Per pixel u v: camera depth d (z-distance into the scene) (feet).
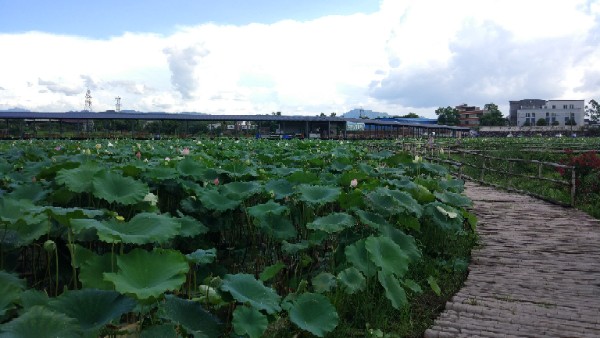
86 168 16.83
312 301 12.63
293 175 23.57
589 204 37.60
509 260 21.89
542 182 51.01
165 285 9.43
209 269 16.16
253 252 20.36
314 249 20.01
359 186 23.38
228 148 56.44
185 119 152.97
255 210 17.51
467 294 17.30
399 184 25.08
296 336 13.32
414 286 16.47
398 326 14.56
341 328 13.85
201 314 10.78
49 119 136.46
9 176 23.06
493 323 14.49
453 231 22.13
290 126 195.11
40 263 16.69
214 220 19.19
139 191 15.34
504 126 386.73
